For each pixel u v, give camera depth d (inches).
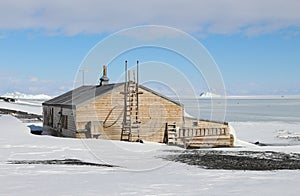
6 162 413.4
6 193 256.8
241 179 319.6
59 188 273.3
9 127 831.7
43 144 585.3
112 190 268.4
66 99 838.5
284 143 906.7
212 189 274.2
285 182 304.3
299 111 2723.9
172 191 266.5
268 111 2716.5
